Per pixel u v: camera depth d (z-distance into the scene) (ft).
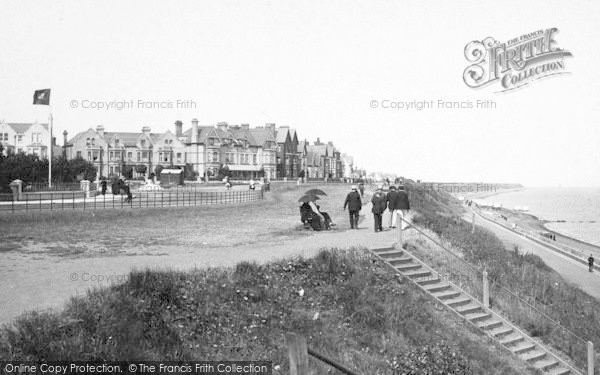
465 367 43.47
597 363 56.44
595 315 74.69
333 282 53.31
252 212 126.21
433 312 54.29
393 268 60.08
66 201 134.31
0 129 320.09
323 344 42.70
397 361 42.09
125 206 122.31
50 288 42.50
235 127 368.89
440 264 67.10
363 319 48.39
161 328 38.29
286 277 51.78
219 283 46.29
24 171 197.16
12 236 74.54
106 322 35.55
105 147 327.26
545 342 59.16
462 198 315.17
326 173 475.72
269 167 371.97
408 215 94.99
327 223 85.92
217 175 326.24
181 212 119.75
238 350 39.27
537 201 626.23
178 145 336.29
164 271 46.32
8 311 36.45
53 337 33.22
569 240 212.02
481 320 57.36
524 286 75.97
